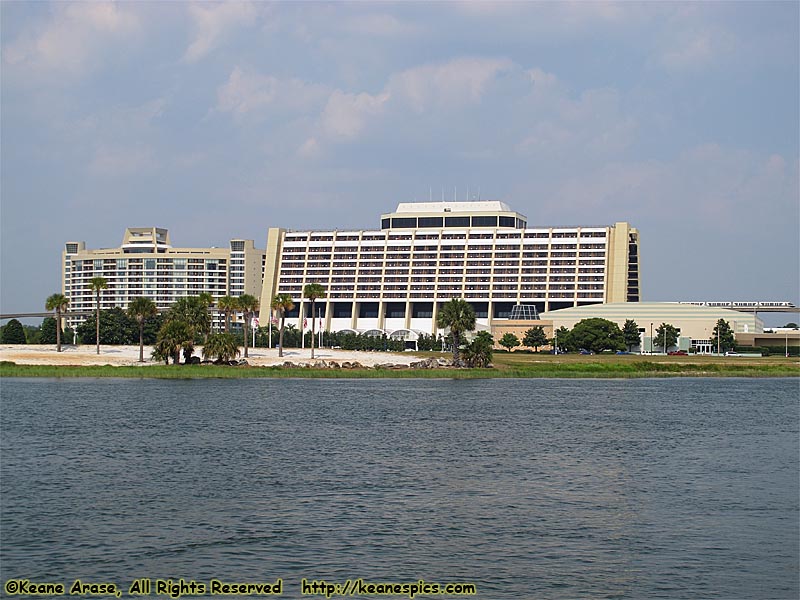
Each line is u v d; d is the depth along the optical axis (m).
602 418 150.00
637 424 141.12
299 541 66.50
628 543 66.88
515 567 61.16
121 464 98.38
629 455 107.75
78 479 89.31
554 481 89.75
